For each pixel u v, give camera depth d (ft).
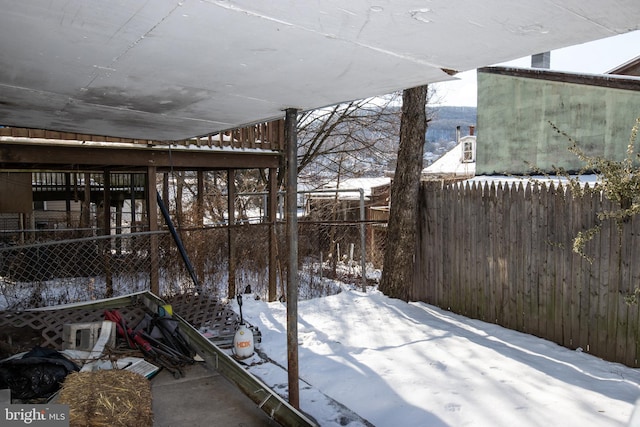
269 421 8.14
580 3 3.74
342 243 36.29
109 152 19.86
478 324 18.63
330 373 13.82
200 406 8.63
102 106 9.36
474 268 19.34
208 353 10.67
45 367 8.64
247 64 6.21
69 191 40.68
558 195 15.90
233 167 24.38
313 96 8.27
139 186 44.88
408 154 22.08
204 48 5.55
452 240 20.42
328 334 17.62
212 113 10.03
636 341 13.69
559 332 16.03
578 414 10.84
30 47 5.66
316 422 11.00
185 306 18.57
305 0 4.04
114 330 10.95
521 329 17.46
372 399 12.09
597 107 23.82
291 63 6.12
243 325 15.47
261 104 9.06
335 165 52.54
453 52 5.38
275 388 12.82
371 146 48.88
